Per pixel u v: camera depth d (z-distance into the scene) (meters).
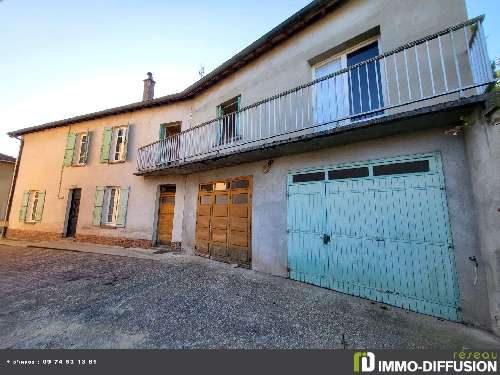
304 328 3.07
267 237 5.65
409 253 3.62
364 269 4.06
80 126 11.00
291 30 5.77
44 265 6.27
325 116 5.14
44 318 3.33
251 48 6.38
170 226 8.77
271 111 6.02
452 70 3.51
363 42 4.82
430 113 3.09
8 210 11.68
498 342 2.68
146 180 9.23
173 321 3.26
